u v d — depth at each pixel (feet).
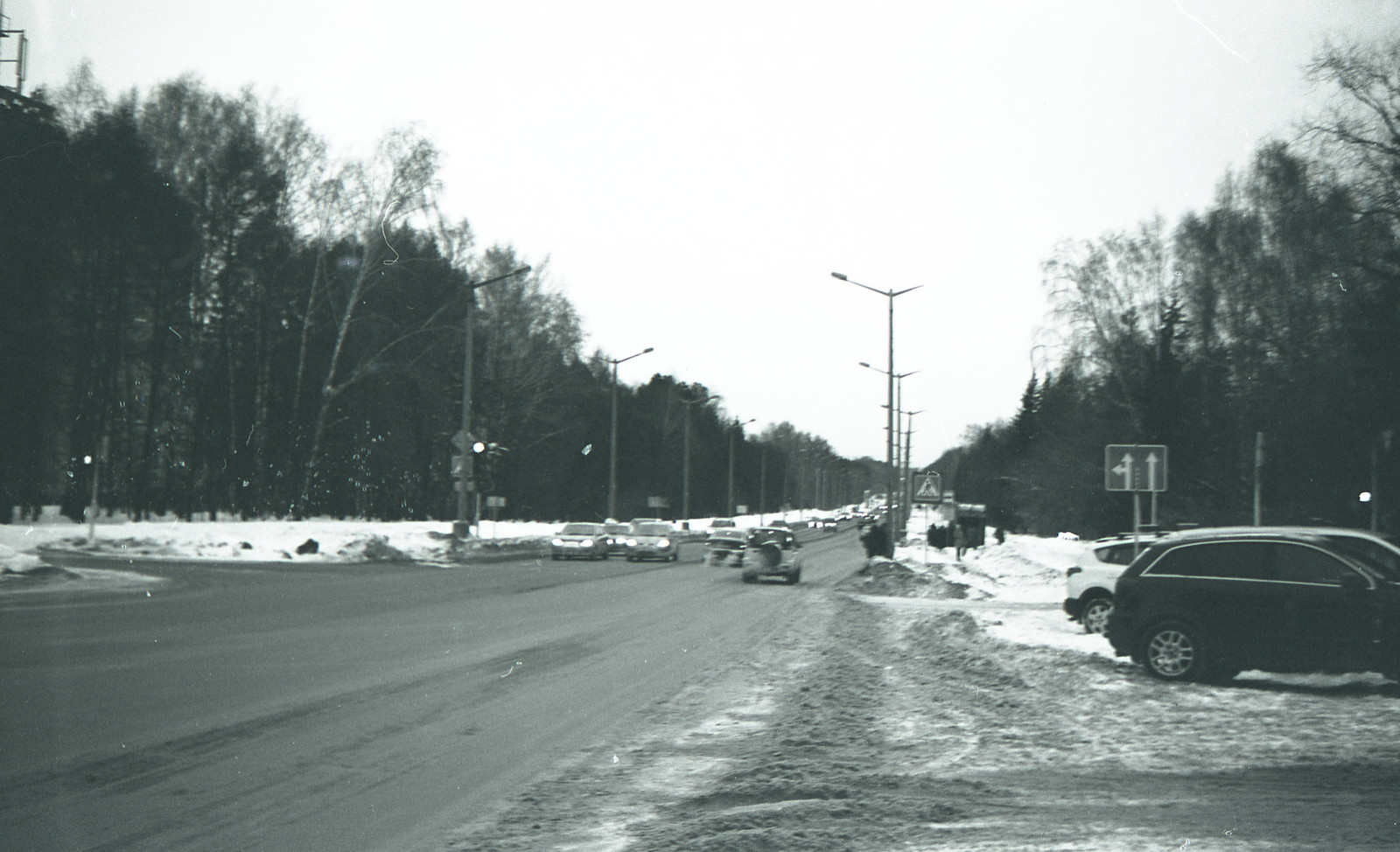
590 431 374.22
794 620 73.41
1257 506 71.97
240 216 170.81
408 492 238.89
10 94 124.16
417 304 182.29
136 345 175.32
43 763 27.43
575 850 21.44
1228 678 46.11
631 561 163.32
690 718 36.06
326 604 77.00
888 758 30.27
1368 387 106.42
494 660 49.37
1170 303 167.32
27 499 146.10
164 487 185.37
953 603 92.48
